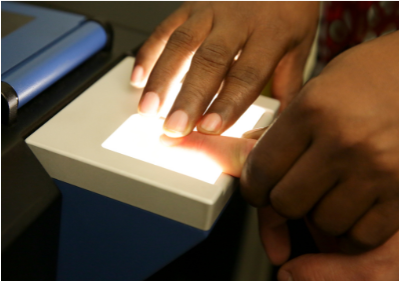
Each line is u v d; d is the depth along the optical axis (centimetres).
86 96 42
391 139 34
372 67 35
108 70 46
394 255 38
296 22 48
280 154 36
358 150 34
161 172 36
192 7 48
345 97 34
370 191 35
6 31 45
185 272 48
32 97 41
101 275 41
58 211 39
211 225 36
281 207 37
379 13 56
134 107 42
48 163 38
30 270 38
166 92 42
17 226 36
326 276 40
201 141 39
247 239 57
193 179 36
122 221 38
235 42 44
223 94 41
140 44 50
